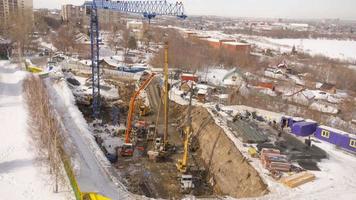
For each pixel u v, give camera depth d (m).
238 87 87.62
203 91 83.12
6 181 39.06
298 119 61.41
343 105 89.12
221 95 83.25
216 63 131.88
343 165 48.41
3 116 60.00
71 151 47.62
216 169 52.88
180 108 78.50
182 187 47.88
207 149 59.09
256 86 97.06
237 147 52.12
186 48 139.88
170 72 109.38
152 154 56.06
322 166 47.84
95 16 76.62
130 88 92.06
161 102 81.75
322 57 181.12
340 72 130.25
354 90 113.44
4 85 82.12
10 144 48.84
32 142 49.28
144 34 195.75
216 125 61.84
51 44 160.25
